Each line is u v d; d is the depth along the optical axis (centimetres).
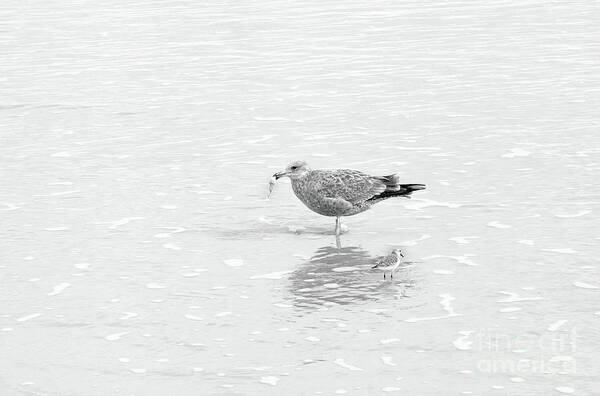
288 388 1234
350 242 1739
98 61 3284
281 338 1370
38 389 1249
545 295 1477
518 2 4097
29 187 2056
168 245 1730
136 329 1411
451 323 1396
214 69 3131
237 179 2089
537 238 1702
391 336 1365
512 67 3030
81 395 1232
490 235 1728
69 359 1327
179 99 2788
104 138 2428
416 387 1226
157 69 3155
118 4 4331
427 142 2305
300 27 3744
